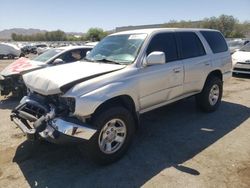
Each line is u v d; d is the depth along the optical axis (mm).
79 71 4039
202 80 5785
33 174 3764
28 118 3971
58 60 7461
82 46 8742
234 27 55375
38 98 4094
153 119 5895
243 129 5285
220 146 4531
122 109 3977
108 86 3846
